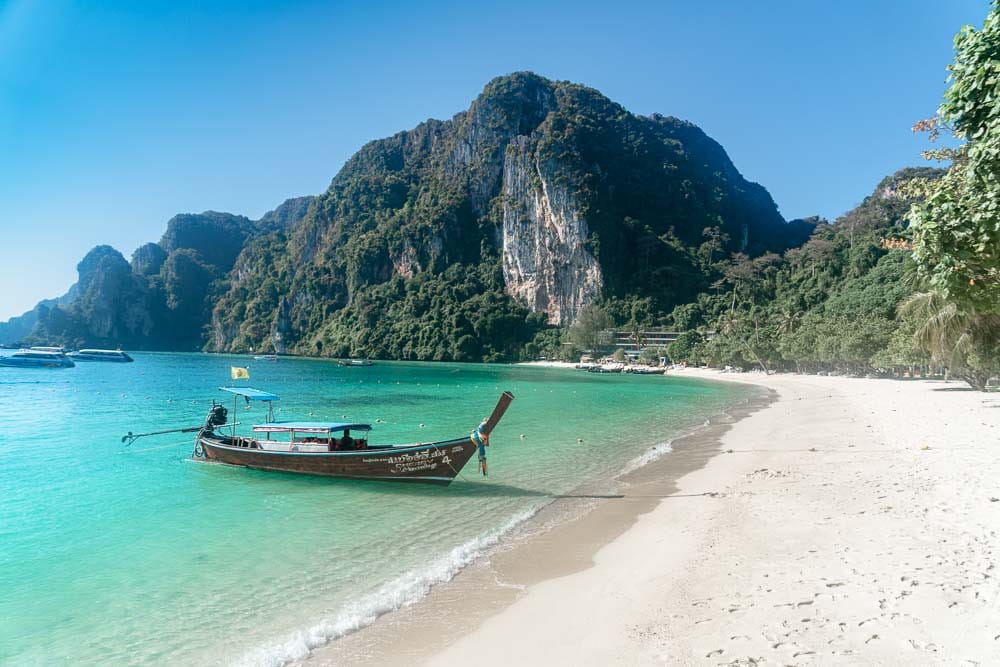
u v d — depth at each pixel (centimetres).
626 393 6681
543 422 3791
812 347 8825
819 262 16200
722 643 772
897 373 7350
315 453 2088
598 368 12600
